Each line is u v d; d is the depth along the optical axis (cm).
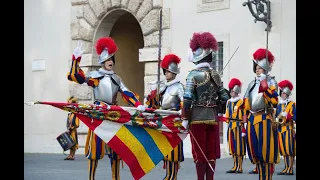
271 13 1955
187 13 2191
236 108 1667
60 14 2692
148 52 2273
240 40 2041
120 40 2686
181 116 1041
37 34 2784
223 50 2084
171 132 1084
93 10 2531
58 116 2711
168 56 1246
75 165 1950
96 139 1120
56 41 2706
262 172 1196
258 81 1197
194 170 1698
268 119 1184
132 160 1073
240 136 1658
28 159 2252
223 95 1053
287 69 1925
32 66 2798
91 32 2538
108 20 2512
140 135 1078
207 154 1042
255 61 1201
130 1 2369
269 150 1180
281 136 1617
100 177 1521
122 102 2656
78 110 1057
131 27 2719
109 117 1068
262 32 1981
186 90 1020
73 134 2189
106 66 1131
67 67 2661
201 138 1028
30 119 2816
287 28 1927
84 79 1102
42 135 2773
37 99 2780
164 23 2248
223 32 2086
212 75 1037
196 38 1045
